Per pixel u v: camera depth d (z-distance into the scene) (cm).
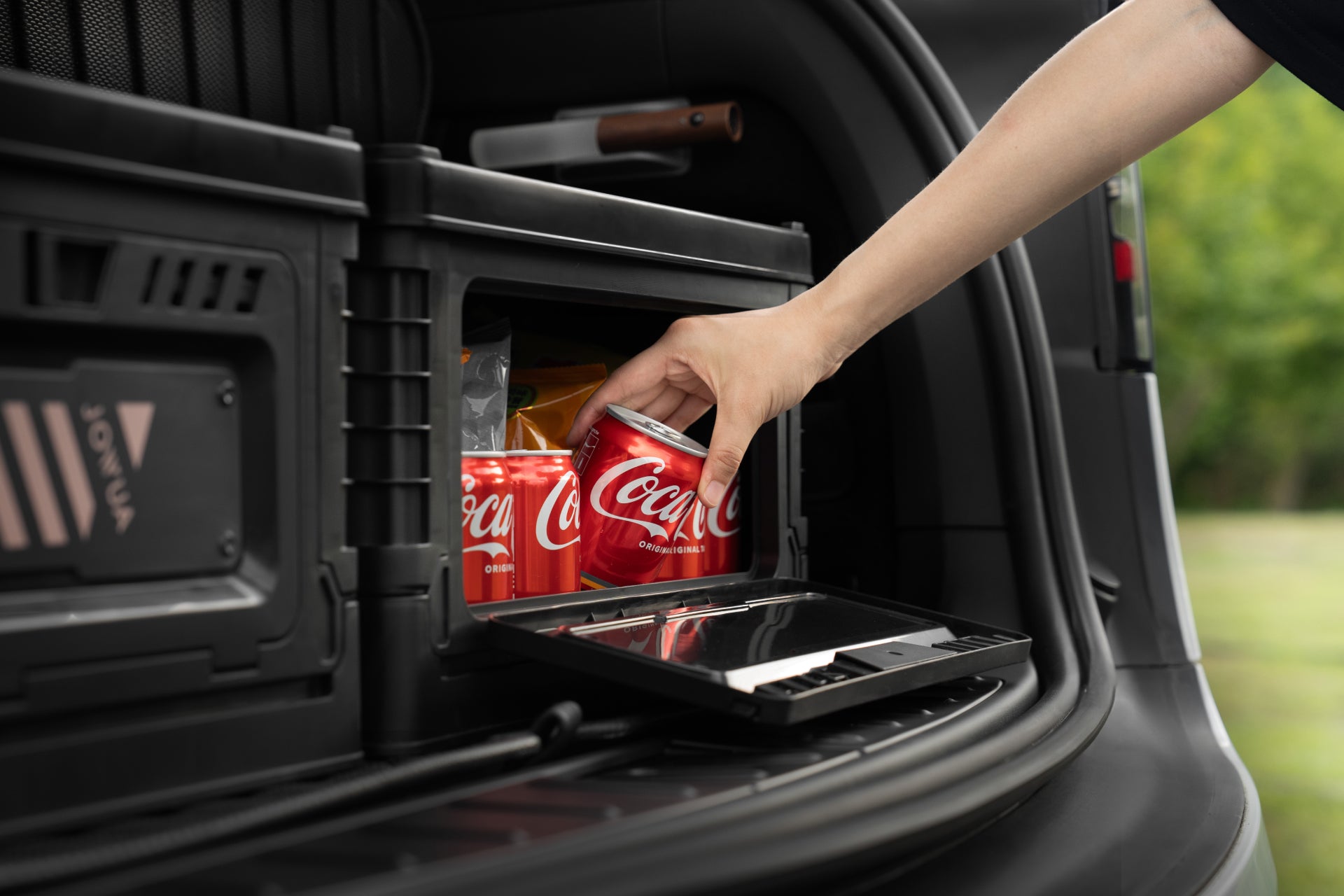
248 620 53
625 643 63
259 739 54
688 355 80
